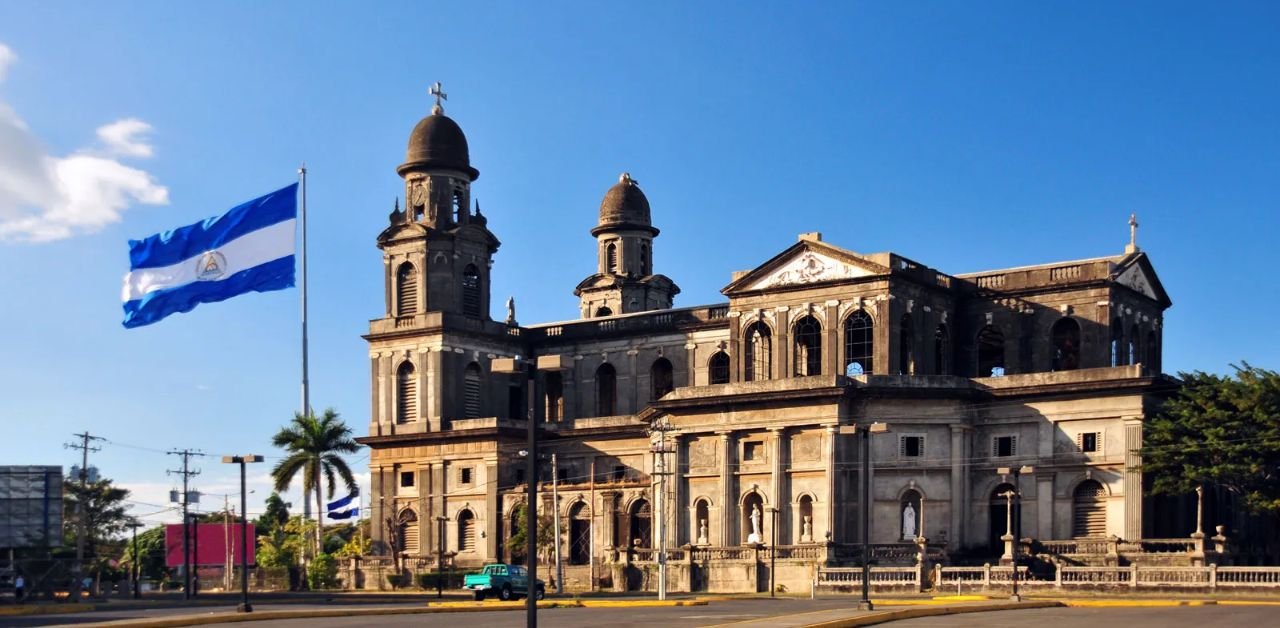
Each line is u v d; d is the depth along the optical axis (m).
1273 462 96.75
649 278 154.12
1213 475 94.62
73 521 172.88
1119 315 112.19
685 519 112.25
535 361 48.12
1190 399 100.69
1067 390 103.56
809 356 113.50
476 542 128.88
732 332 116.88
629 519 121.94
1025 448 105.06
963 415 106.38
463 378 133.50
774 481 107.56
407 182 135.62
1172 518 104.19
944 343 114.81
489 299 136.62
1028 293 113.75
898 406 105.94
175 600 101.19
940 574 92.69
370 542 142.88
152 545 191.12
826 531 104.62
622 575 114.31
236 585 146.75
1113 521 101.00
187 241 96.06
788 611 73.56
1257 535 107.81
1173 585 82.69
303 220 138.00
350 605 88.50
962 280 117.31
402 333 133.12
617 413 134.50
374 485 135.00
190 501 111.12
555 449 130.62
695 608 80.19
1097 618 64.94
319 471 135.38
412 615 75.25
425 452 132.38
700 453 112.12
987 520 105.75
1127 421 101.44
